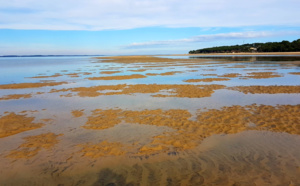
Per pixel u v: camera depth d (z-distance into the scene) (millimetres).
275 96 10984
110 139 6309
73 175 4613
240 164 4840
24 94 12992
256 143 5816
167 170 4707
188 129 6891
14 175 4648
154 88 14156
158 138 6293
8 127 7379
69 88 14812
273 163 4836
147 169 4766
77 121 7922
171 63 41656
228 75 20250
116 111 9047
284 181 4203
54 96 12297
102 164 4996
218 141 6008
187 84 15625
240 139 6086
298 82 15195
